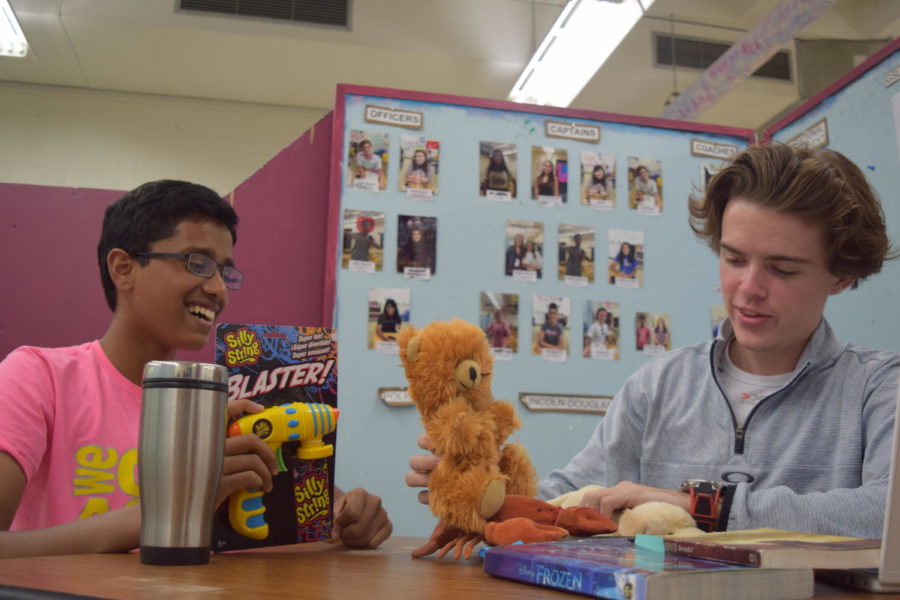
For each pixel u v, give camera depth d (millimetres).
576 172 1770
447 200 1693
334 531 918
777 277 922
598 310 1727
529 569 542
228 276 1114
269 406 784
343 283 1613
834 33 3723
